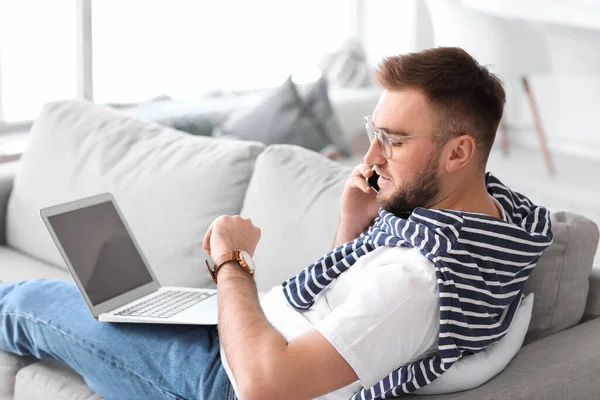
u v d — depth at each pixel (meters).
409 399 1.23
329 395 1.31
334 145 3.27
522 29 4.60
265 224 1.82
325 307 1.36
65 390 1.66
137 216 2.06
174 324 1.57
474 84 1.21
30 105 4.09
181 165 2.06
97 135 2.29
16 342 1.71
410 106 1.21
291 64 5.32
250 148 2.00
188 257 1.96
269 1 5.11
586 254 1.50
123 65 4.42
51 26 4.09
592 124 5.21
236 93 4.72
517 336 1.35
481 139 1.23
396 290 1.16
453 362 1.17
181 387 1.45
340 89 4.47
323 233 1.71
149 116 3.36
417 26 5.61
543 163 5.02
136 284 1.77
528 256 1.26
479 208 1.28
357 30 5.88
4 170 2.55
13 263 2.27
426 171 1.22
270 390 1.11
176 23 4.62
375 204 1.52
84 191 2.21
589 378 1.35
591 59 5.09
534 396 1.27
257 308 1.24
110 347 1.54
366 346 1.14
